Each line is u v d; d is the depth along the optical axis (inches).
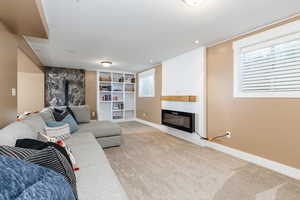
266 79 86.3
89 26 85.2
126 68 215.3
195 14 72.9
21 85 178.4
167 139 141.5
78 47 121.3
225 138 107.6
